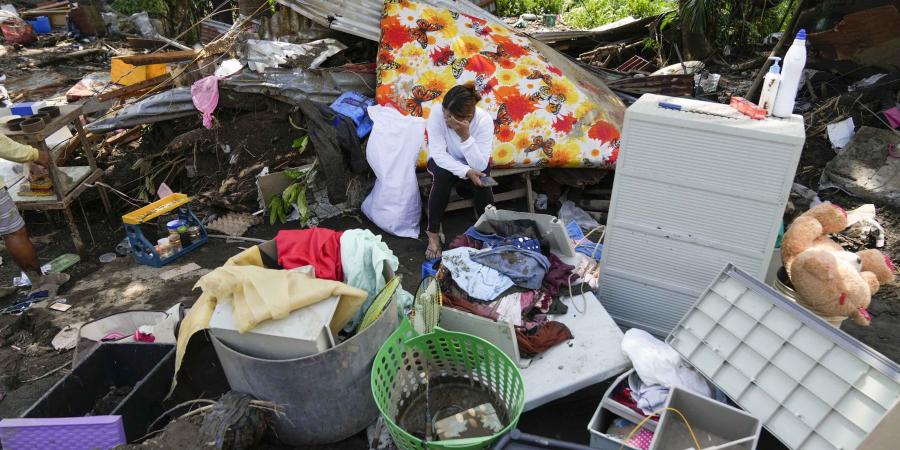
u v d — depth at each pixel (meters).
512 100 4.65
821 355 2.27
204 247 4.37
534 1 11.83
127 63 5.27
